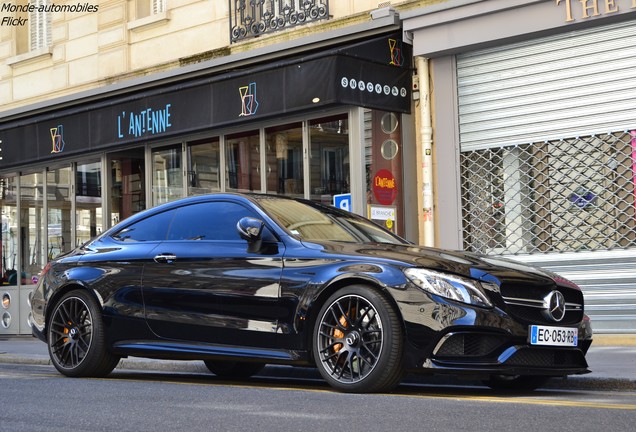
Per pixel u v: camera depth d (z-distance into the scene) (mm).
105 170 16469
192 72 14633
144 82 15289
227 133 14695
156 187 15758
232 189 14609
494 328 6238
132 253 7977
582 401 6137
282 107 12555
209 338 7340
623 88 11078
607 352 9781
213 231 7613
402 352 6324
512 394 6863
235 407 5613
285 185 13844
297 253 6961
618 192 11117
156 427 4852
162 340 7641
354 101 12055
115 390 6738
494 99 12125
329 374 6570
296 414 5242
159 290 7664
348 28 12797
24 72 18859
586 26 11273
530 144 11828
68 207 17219
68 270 8352
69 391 6730
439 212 12547
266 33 14469
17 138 16766
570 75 11492
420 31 12375
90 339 8055
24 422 5184
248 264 7172
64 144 15922
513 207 11969
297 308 6812
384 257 6578
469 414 5207
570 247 11500
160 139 14773
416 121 12805
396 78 12594
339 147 13125
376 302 6371
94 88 16094
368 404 5691
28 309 17906
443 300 6238
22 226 18141
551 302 6586
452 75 12445
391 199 12789
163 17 16109
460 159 12398
